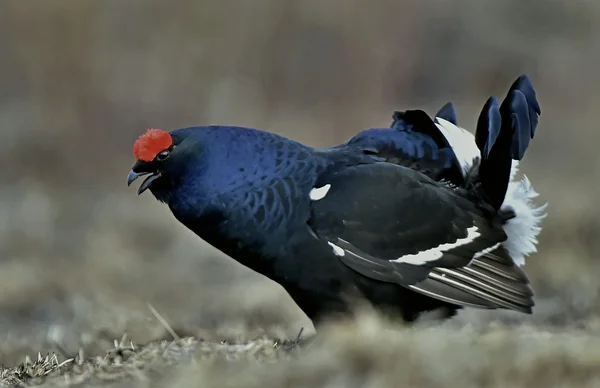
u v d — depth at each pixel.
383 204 8.51
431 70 34.22
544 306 13.01
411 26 34.81
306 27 34.12
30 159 27.53
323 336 8.01
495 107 9.00
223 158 8.48
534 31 35.69
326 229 8.41
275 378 6.84
